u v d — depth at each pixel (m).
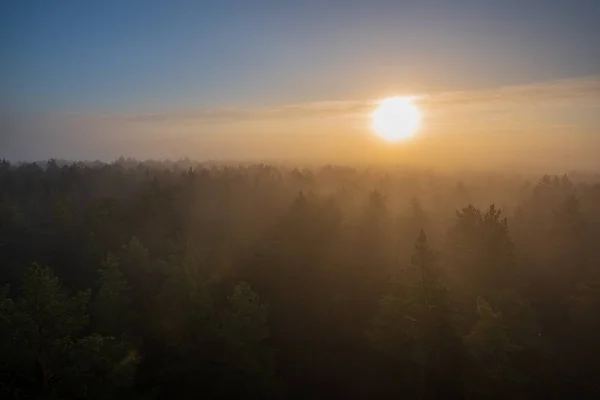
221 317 27.14
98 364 20.77
